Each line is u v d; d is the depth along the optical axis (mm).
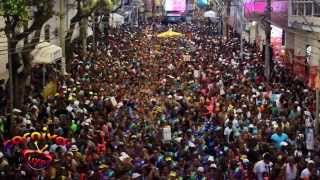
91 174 18547
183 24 104375
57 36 43062
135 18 103812
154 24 103000
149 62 47094
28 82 31859
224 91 32062
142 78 39062
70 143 21422
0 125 23391
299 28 36062
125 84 36219
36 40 28375
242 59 45938
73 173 18656
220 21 79625
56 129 23109
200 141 22109
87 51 49906
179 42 64562
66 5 43531
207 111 27703
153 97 32531
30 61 27328
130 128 24844
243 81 34875
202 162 19859
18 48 26750
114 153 20875
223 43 60938
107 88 33469
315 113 25500
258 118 25625
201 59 47406
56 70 35906
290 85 33344
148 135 23453
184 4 116125
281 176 19172
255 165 19562
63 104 27219
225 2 75062
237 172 19172
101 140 22453
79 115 25453
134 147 21484
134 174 18562
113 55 49750
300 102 28281
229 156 20141
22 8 23453
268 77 36062
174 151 21391
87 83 34375
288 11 39344
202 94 32031
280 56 44688
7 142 20734
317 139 22672
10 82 24953
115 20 77375
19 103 27000
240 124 24203
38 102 27906
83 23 47375
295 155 20031
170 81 37219
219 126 24266
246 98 29453
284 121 24484
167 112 27734
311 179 18703
